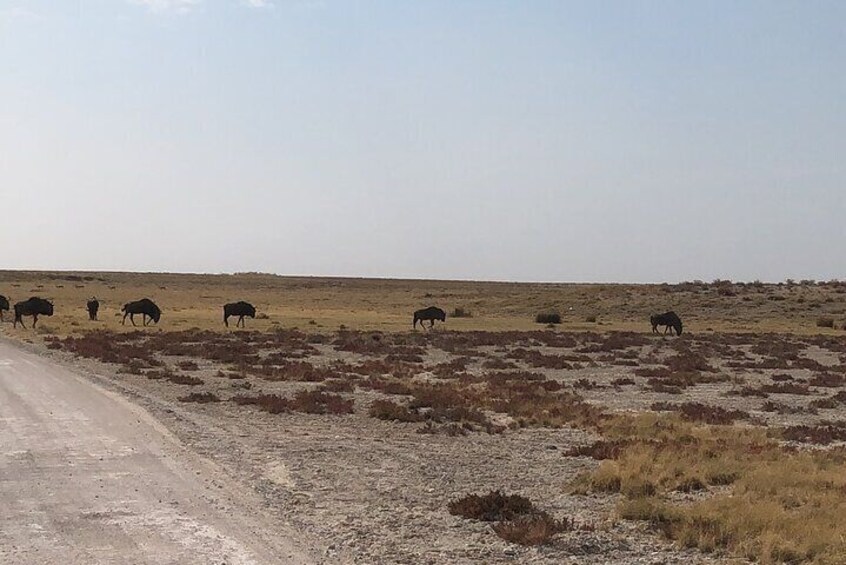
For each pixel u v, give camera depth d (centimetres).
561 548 1080
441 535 1140
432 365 4019
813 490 1367
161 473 1509
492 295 11306
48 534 1116
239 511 1250
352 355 4478
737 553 1058
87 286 13950
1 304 6875
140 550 1045
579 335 6184
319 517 1225
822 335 6638
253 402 2539
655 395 3078
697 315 8519
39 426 2008
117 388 2802
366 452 1791
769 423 2439
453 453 1817
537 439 2042
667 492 1409
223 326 6619
